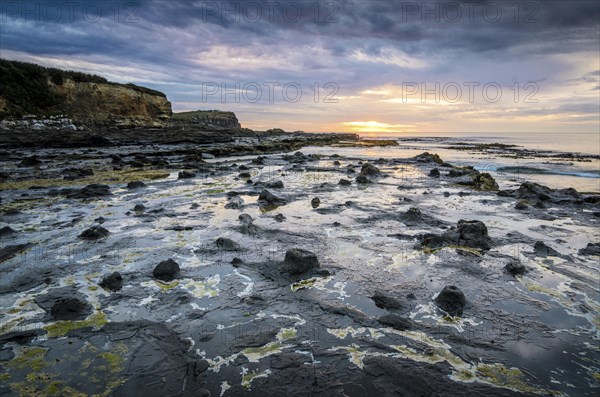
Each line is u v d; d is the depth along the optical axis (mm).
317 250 8109
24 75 53344
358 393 3900
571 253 8086
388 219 10766
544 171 26703
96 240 8648
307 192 15094
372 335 4961
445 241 8547
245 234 9195
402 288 6320
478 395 3891
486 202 13461
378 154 41094
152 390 3918
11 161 24922
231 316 5406
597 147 60719
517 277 6816
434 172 20656
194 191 14953
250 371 4227
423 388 3973
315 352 4586
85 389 3924
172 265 6836
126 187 15695
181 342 4762
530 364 4395
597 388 4000
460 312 5555
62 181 17109
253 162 27328
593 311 5625
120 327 5090
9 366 4270
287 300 5883
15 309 5562
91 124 55812
